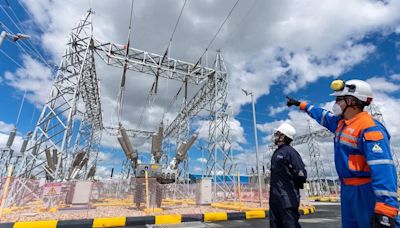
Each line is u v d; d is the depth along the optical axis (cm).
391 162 167
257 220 957
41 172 1144
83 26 1343
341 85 216
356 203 185
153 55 1581
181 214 926
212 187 1536
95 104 2122
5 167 1559
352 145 194
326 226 841
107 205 1171
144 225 815
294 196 348
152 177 1141
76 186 1041
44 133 1123
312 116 281
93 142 2956
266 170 2227
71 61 1306
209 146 1667
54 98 1202
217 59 1725
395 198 157
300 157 366
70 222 746
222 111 1669
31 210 956
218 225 827
